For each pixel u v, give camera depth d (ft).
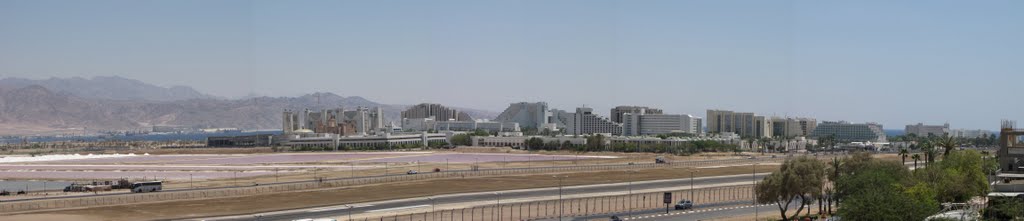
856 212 432.66
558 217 619.26
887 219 419.95
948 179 544.62
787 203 589.73
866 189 499.10
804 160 594.24
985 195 549.95
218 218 605.73
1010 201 435.94
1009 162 618.44
